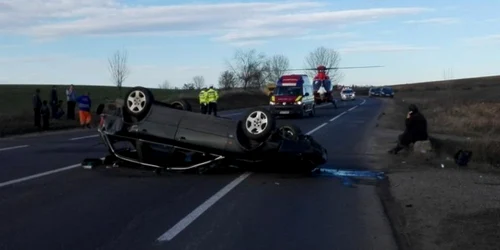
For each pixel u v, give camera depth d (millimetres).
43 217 9219
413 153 19359
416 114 19750
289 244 7832
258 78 96875
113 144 14609
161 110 14211
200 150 13898
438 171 15539
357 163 16969
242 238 8109
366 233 8492
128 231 8391
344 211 10078
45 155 17672
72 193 11328
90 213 9562
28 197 10859
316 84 63844
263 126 13570
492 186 12828
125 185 12359
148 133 13922
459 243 7770
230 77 95625
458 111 49000
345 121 37531
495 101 59094
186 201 10695
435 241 8008
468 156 17922
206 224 8914
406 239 8141
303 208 10289
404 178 13859
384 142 23500
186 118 14078
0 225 8680
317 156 14008
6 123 29969
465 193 11633
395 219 9477
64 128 30922
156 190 11820
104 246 7594
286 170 14641
